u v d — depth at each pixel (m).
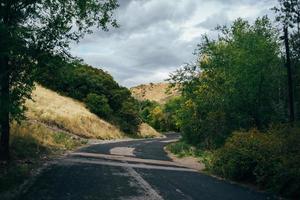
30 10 14.84
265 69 32.47
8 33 13.20
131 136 70.94
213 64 34.28
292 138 15.98
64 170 15.66
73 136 42.22
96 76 70.31
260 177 14.95
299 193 12.99
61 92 62.34
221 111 33.62
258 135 18.42
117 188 12.38
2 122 16.06
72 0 16.16
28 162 16.78
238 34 33.41
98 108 65.19
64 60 15.95
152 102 143.75
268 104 33.12
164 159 26.11
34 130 26.83
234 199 11.72
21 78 15.13
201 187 13.72
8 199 9.98
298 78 34.72
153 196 11.39
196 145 39.50
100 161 20.30
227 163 17.70
